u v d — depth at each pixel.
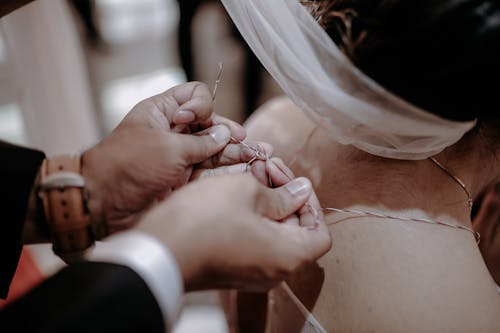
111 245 0.42
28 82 1.61
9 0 0.65
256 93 2.29
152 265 0.41
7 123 1.73
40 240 0.65
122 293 0.40
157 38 2.93
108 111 2.46
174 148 0.62
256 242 0.49
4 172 0.58
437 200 0.59
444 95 0.48
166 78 2.71
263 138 0.80
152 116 0.66
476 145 0.61
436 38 0.43
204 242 0.46
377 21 0.45
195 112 0.65
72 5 2.45
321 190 0.66
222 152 0.69
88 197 0.62
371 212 0.60
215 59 2.39
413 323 0.53
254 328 0.78
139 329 0.40
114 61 2.75
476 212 0.83
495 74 0.45
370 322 0.56
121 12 2.84
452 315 0.52
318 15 0.54
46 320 0.37
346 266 0.59
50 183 0.58
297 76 0.55
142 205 0.65
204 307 1.54
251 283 0.52
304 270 0.63
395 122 0.52
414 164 0.60
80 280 0.40
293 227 0.55
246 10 0.54
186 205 0.47
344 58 0.49
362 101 0.51
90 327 0.38
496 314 0.54
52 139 1.74
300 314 0.64
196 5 2.10
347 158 0.64
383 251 0.57
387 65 0.47
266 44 0.55
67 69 1.68
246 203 0.50
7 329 0.37
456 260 0.56
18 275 1.10
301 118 0.76
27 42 1.54
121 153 0.62
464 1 0.41
